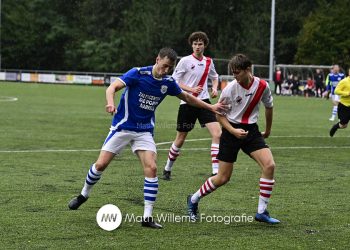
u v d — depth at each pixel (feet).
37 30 272.51
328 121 86.07
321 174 41.22
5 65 271.08
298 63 212.64
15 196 32.42
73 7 283.18
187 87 39.01
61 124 74.33
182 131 38.42
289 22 231.30
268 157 27.48
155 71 27.27
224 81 175.63
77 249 23.07
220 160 27.71
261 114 96.17
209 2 239.91
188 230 26.25
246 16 237.25
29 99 123.75
